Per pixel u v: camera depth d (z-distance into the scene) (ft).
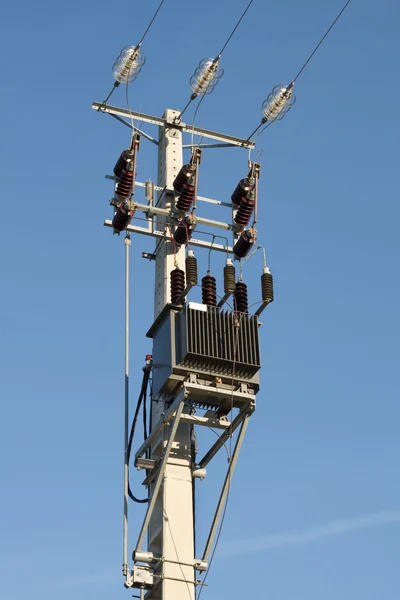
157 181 71.00
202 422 61.77
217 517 60.34
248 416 61.46
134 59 68.44
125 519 60.39
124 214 65.82
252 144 73.31
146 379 64.13
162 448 62.08
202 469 62.44
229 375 61.46
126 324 65.51
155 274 68.49
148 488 62.39
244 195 67.97
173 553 59.31
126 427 63.10
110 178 67.26
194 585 58.95
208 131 72.95
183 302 63.46
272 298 63.93
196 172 67.15
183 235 66.39
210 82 68.85
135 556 58.85
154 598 59.36
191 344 60.85
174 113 72.49
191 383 60.64
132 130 70.13
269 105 70.13
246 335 62.44
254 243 66.90
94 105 70.79
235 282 64.23
